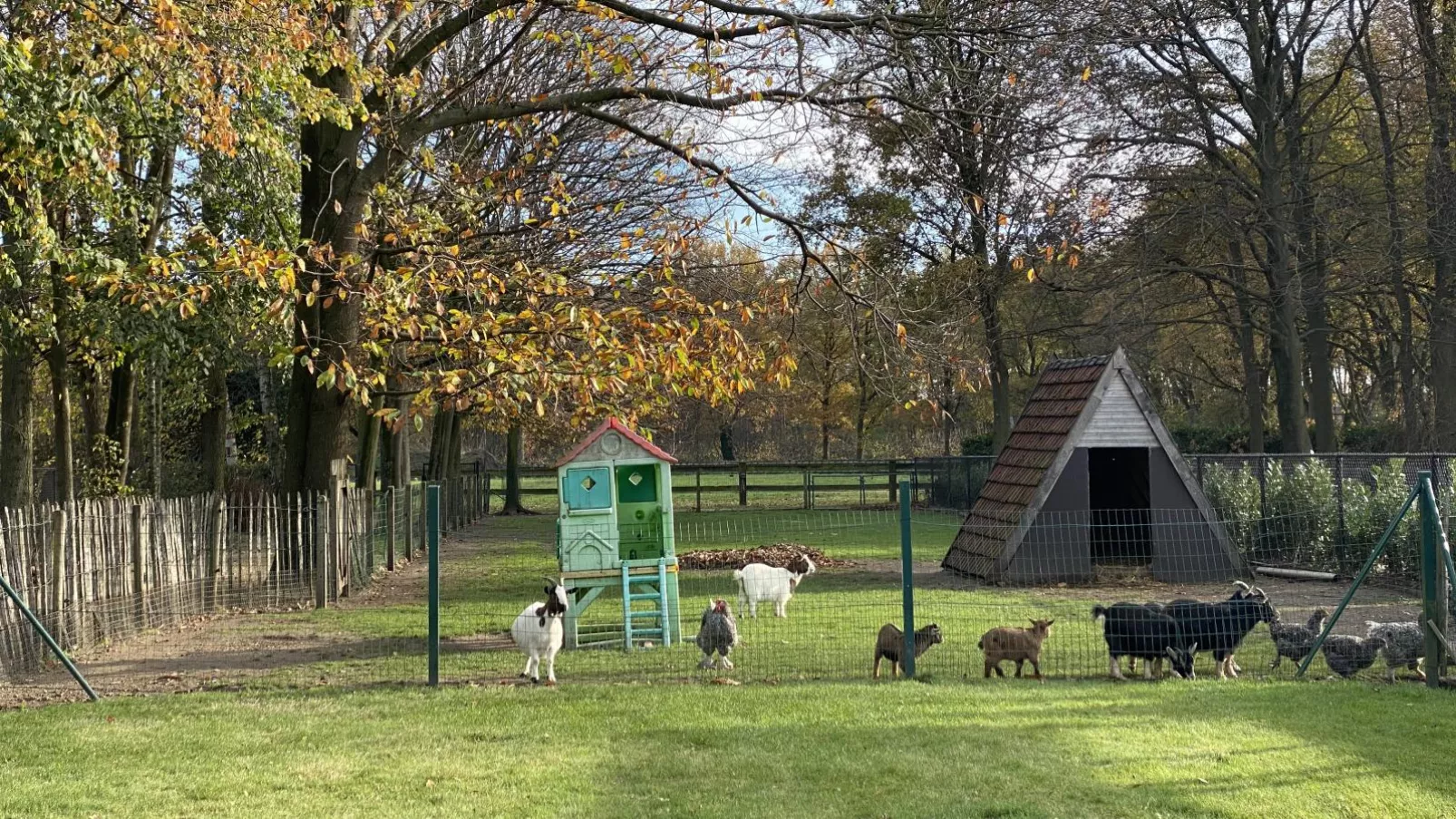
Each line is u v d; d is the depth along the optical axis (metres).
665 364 12.62
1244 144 30.88
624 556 12.78
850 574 18.70
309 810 6.08
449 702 8.78
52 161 12.98
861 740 7.36
